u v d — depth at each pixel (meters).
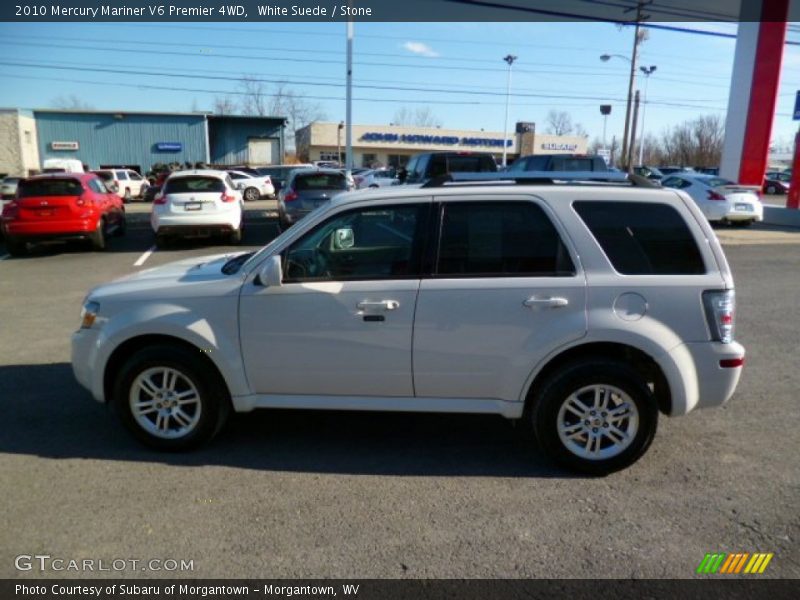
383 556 3.00
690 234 3.73
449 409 3.89
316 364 3.88
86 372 4.09
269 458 4.04
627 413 3.74
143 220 21.09
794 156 19.72
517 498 3.54
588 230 3.72
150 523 3.27
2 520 3.29
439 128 67.50
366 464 3.96
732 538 3.15
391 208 3.86
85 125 38.56
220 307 3.89
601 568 2.92
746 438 4.32
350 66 22.94
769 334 7.01
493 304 3.70
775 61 19.31
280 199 16.78
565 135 76.31
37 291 9.33
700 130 72.81
